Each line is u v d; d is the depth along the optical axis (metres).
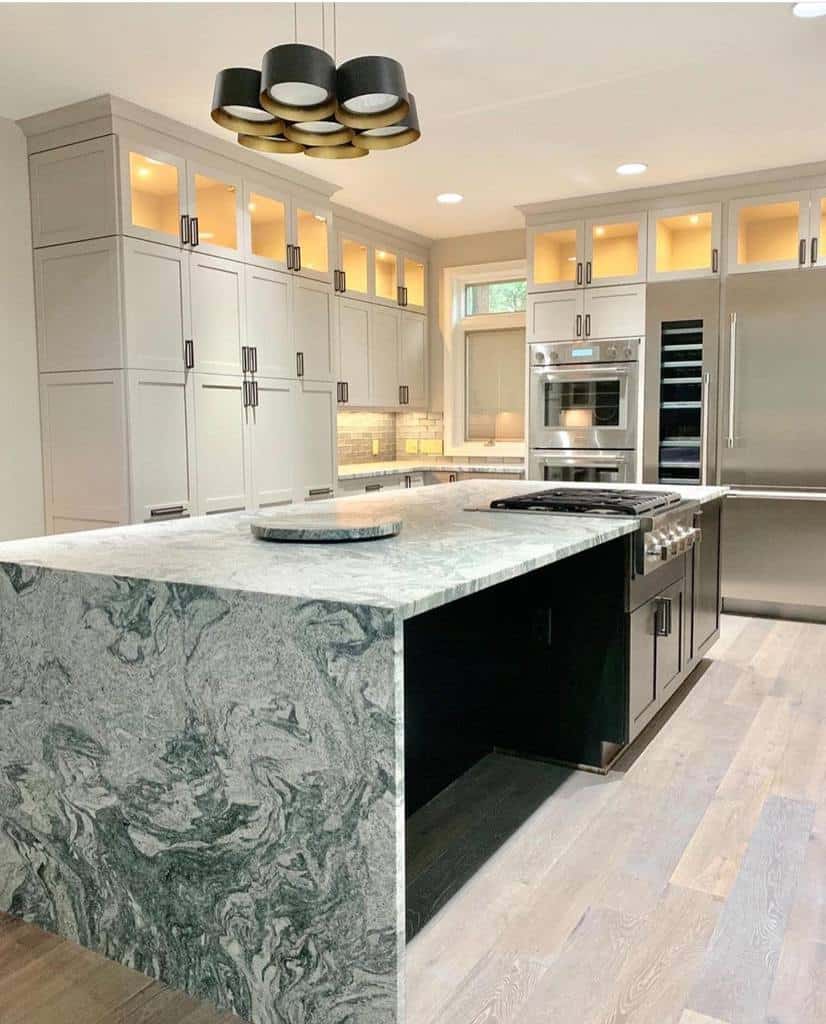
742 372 4.84
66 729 1.81
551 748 2.83
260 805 1.55
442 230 6.15
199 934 1.68
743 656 4.11
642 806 2.51
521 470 5.72
